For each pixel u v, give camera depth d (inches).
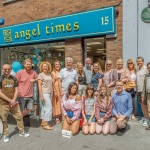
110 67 280.2
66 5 369.1
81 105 244.4
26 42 410.3
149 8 300.7
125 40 319.0
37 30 394.0
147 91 253.1
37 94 269.6
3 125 223.6
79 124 243.9
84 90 275.0
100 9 329.7
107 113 241.8
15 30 422.3
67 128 240.2
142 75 269.3
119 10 322.7
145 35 305.9
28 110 253.8
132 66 283.7
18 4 424.8
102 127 240.7
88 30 342.3
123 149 203.0
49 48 398.9
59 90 277.4
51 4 385.4
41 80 257.9
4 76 224.1
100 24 331.9
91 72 284.0
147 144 213.3
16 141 223.8
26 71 251.6
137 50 311.4
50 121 283.7
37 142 221.0
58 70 287.6
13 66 316.5
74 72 273.9
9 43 434.3
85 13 342.3
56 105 277.4
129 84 277.1
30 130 254.7
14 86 227.8
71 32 358.6
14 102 224.7
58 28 370.6
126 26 317.7
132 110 267.3
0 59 462.0
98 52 349.4
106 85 252.1
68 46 370.0
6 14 442.3
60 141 222.8
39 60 410.0
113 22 321.7
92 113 244.2
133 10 312.2
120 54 324.2
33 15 407.2
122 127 237.5
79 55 358.6
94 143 217.0
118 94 247.3
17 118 233.5
